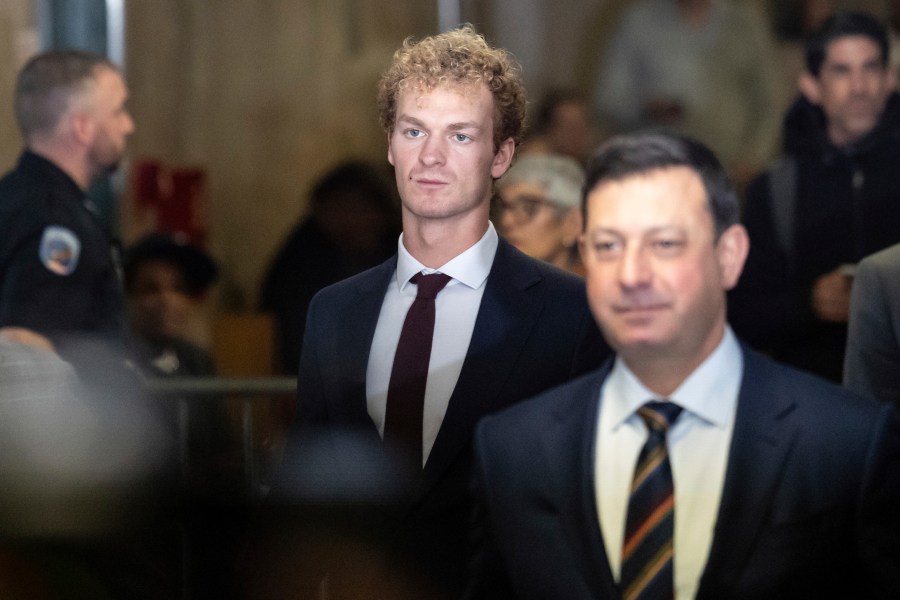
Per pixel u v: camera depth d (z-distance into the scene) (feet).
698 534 13.65
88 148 25.14
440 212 16.60
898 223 24.73
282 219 50.57
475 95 16.49
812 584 13.50
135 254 32.27
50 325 23.88
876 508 13.50
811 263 24.70
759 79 45.39
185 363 31.45
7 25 40.19
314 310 17.47
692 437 13.83
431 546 16.48
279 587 17.34
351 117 51.88
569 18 50.19
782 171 25.38
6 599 19.70
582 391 14.34
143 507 20.62
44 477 20.44
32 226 24.08
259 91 50.57
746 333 24.22
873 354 18.11
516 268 16.96
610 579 13.71
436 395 16.66
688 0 44.88
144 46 46.55
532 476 14.14
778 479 13.53
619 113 45.11
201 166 49.03
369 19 52.54
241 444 25.04
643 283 13.44
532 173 22.65
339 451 16.94
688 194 13.46
